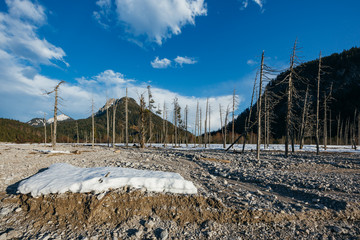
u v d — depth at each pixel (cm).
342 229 528
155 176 680
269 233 514
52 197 577
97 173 695
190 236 494
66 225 519
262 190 817
